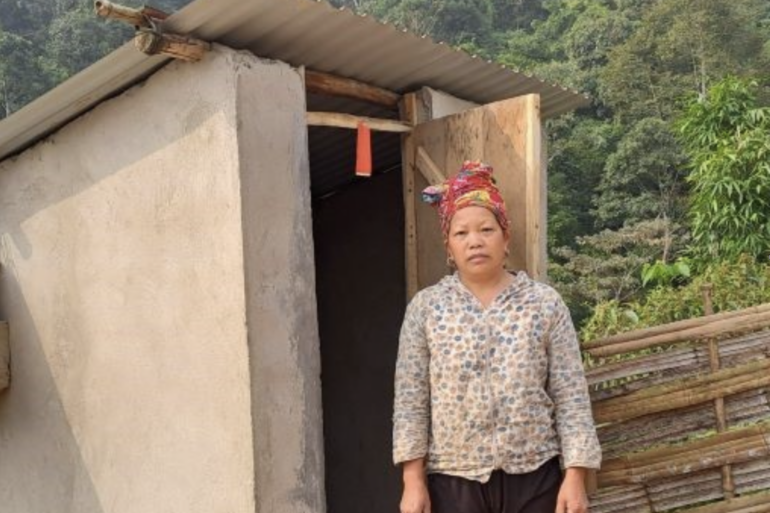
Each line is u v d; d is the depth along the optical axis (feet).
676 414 9.09
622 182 90.07
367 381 16.25
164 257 9.29
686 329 9.06
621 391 9.01
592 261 69.31
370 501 15.97
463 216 7.62
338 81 10.63
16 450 11.87
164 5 115.14
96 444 10.41
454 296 7.60
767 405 9.17
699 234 25.68
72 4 123.85
